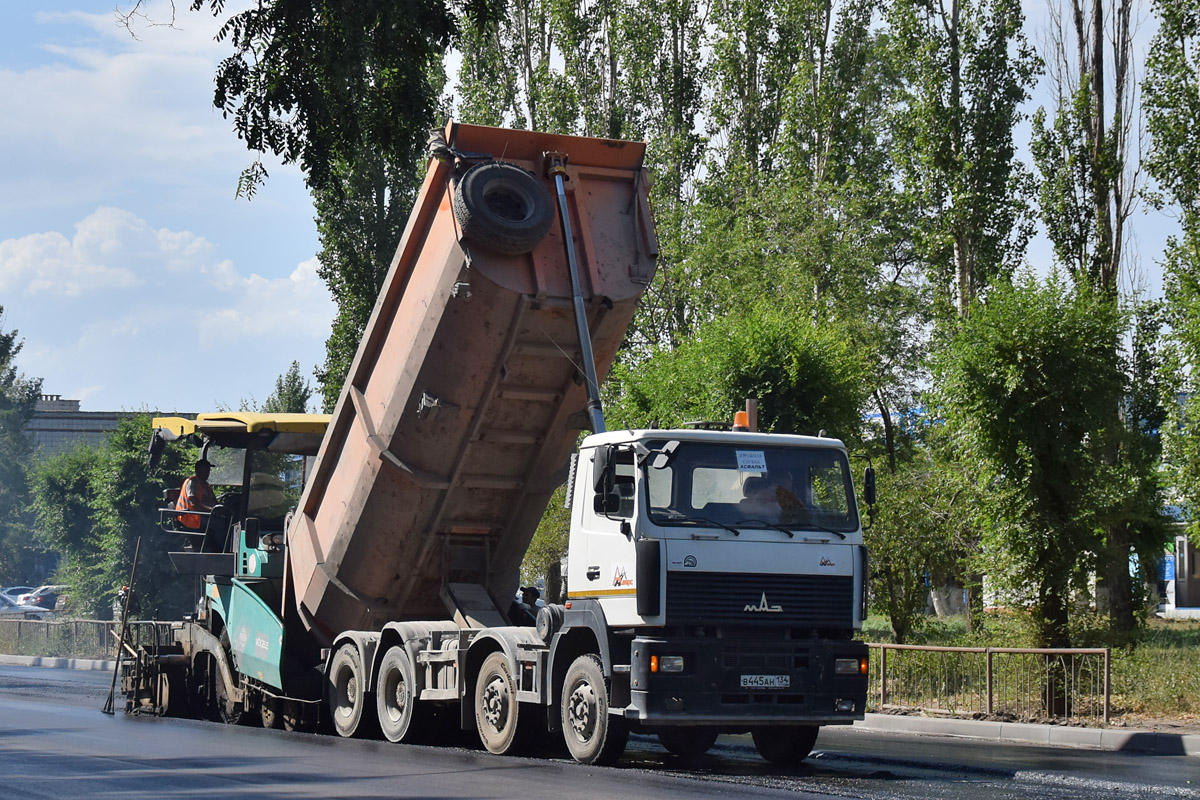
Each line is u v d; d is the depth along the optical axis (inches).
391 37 833.5
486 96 2203.5
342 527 832.3
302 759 653.3
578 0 2181.3
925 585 1314.0
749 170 1936.5
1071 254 1664.6
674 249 1888.5
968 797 511.5
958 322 1031.6
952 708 987.9
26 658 1921.8
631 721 630.5
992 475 973.2
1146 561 1398.9
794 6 2065.7
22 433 4456.2
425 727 778.2
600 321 740.0
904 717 966.4
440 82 2214.6
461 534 825.5
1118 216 1642.5
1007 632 1023.0
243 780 557.9
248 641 917.2
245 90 837.8
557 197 733.3
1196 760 713.6
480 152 738.8
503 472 800.3
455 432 765.9
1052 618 981.2
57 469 2378.2
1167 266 1142.3
